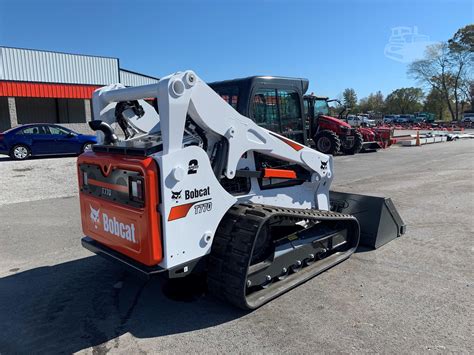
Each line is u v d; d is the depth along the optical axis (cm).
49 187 926
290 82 421
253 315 331
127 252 321
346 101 8562
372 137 1800
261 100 393
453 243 500
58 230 591
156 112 426
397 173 1108
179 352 283
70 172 1140
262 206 353
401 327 308
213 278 333
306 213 384
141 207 295
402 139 2214
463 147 1978
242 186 376
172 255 298
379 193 819
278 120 414
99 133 400
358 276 405
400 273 411
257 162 387
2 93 2273
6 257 483
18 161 1404
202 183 312
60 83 2470
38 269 445
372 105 8900
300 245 395
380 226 489
